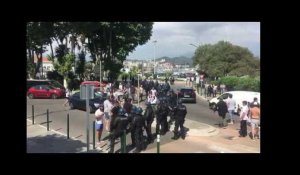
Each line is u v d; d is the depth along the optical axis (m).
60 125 24.34
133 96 37.78
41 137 20.48
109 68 54.72
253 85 47.00
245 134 21.89
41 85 41.09
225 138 21.36
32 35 48.50
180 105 20.88
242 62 81.88
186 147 18.83
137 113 17.70
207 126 24.09
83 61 54.53
